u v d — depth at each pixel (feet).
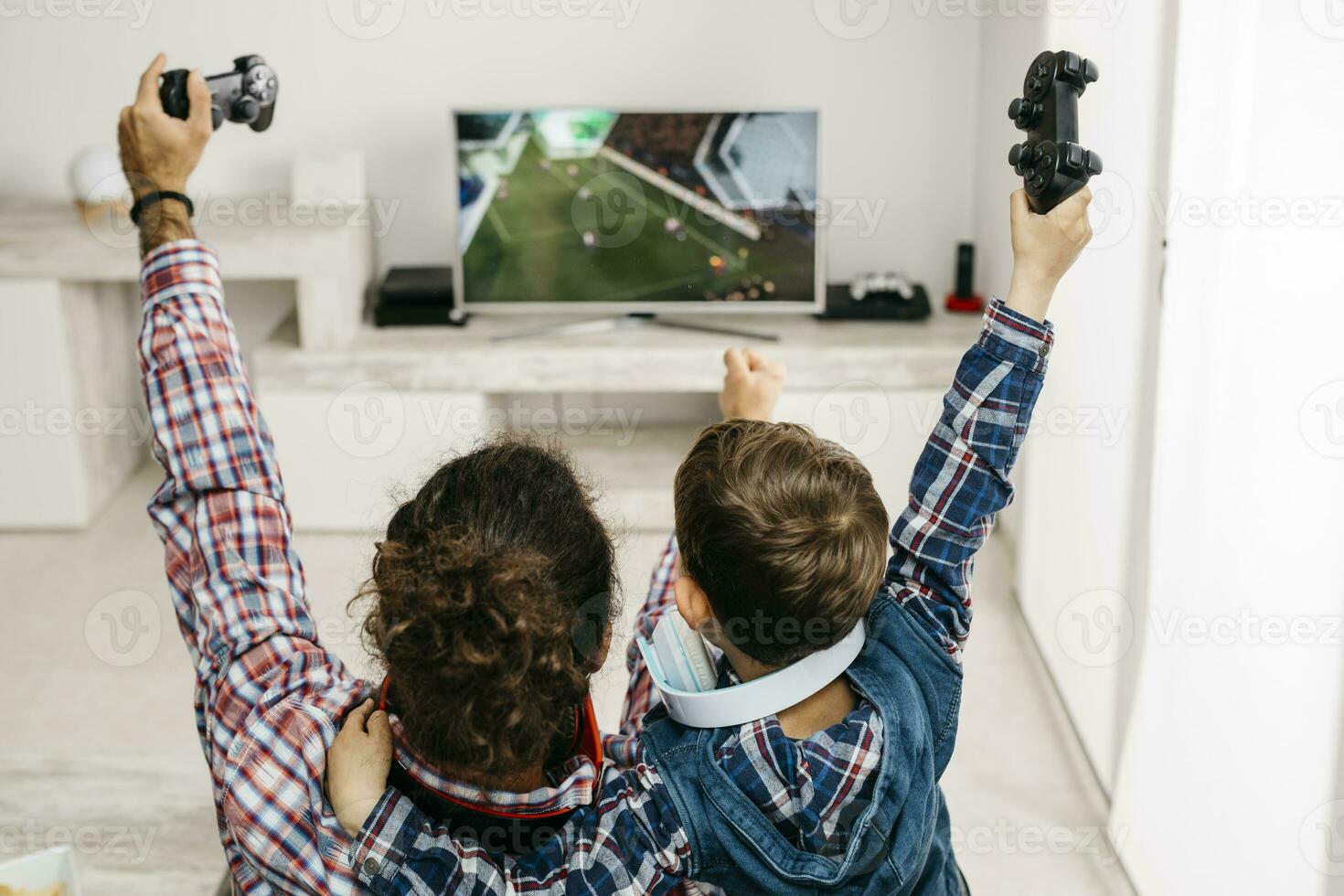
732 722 2.88
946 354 11.78
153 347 3.25
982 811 8.21
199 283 3.33
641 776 2.82
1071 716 9.23
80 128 12.67
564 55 12.67
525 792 2.75
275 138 12.91
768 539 2.75
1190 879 6.55
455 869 2.60
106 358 12.87
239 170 12.95
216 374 3.25
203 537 3.16
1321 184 5.00
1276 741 5.53
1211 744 6.31
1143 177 7.61
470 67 12.73
